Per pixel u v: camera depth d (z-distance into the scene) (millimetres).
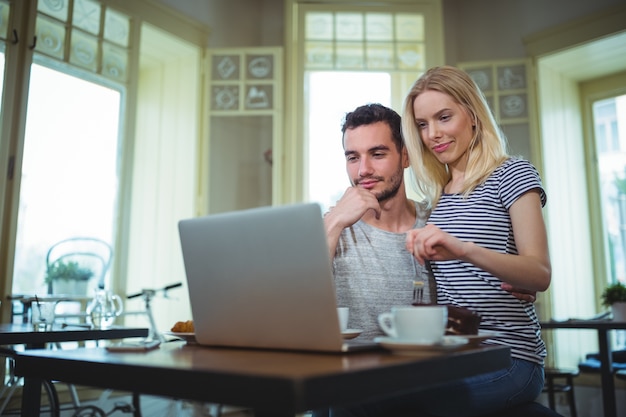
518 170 1254
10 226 2977
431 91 1350
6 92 3010
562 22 3943
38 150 3250
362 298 1388
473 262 1074
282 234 884
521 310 1217
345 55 4047
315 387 627
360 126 1475
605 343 2420
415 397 1131
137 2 3697
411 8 4039
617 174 4184
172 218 4059
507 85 3980
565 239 3992
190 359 834
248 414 3549
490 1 4332
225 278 977
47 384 2039
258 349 965
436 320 870
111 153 3672
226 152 4105
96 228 3559
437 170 1433
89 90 3549
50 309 2020
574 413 3121
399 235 1444
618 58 4000
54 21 3246
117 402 3293
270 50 4078
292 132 4000
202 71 4117
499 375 1124
